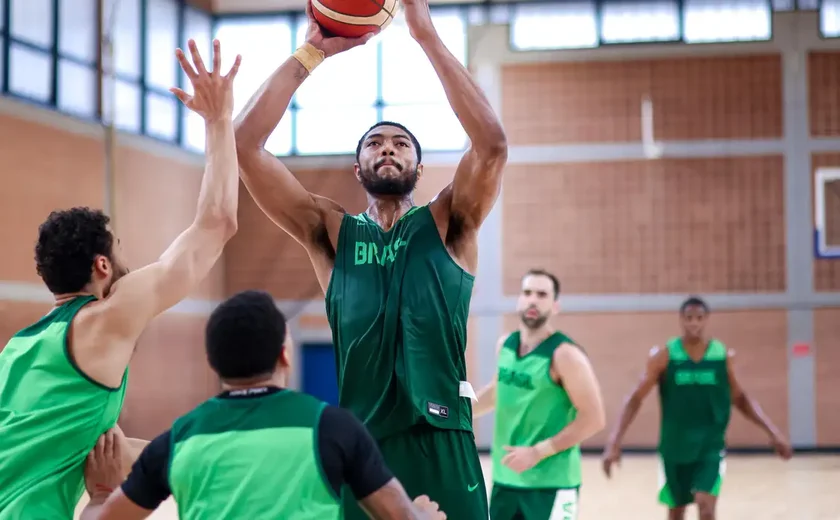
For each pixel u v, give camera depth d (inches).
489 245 667.4
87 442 110.0
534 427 204.8
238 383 96.9
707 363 270.2
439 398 118.3
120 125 576.1
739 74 659.4
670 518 276.8
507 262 666.2
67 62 530.6
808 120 653.9
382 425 117.4
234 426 93.4
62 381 108.8
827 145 651.5
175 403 607.8
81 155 526.9
